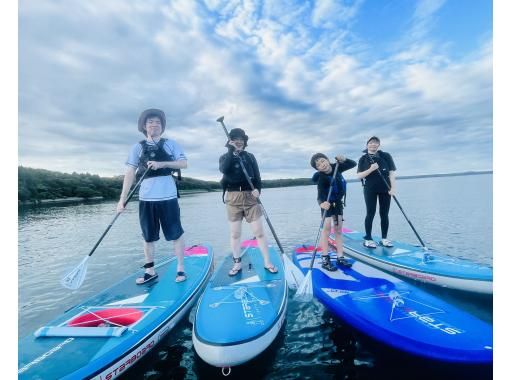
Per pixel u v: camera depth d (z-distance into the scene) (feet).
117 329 8.79
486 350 7.70
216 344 8.02
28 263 23.36
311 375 8.29
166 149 12.39
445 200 60.44
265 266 14.11
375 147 17.81
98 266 21.90
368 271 14.06
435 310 10.05
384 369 8.44
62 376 6.97
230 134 12.95
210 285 12.37
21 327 12.57
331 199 14.33
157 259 23.65
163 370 8.77
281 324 10.10
